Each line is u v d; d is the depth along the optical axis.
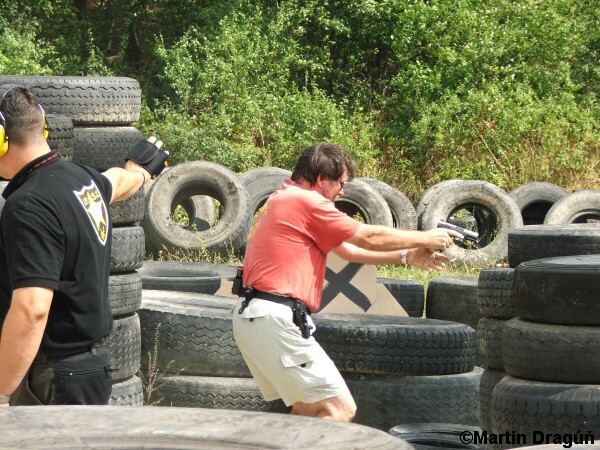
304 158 6.59
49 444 3.31
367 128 29.61
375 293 10.77
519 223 20.53
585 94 32.94
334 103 31.17
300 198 6.40
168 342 9.15
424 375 9.05
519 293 6.76
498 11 31.44
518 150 28.28
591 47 33.44
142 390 8.93
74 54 31.72
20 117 4.96
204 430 3.41
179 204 21.56
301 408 6.49
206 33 31.23
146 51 33.62
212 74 28.77
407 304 12.89
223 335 9.12
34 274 4.73
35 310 4.71
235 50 29.56
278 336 6.29
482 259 19.97
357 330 9.01
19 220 4.78
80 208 4.95
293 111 28.45
